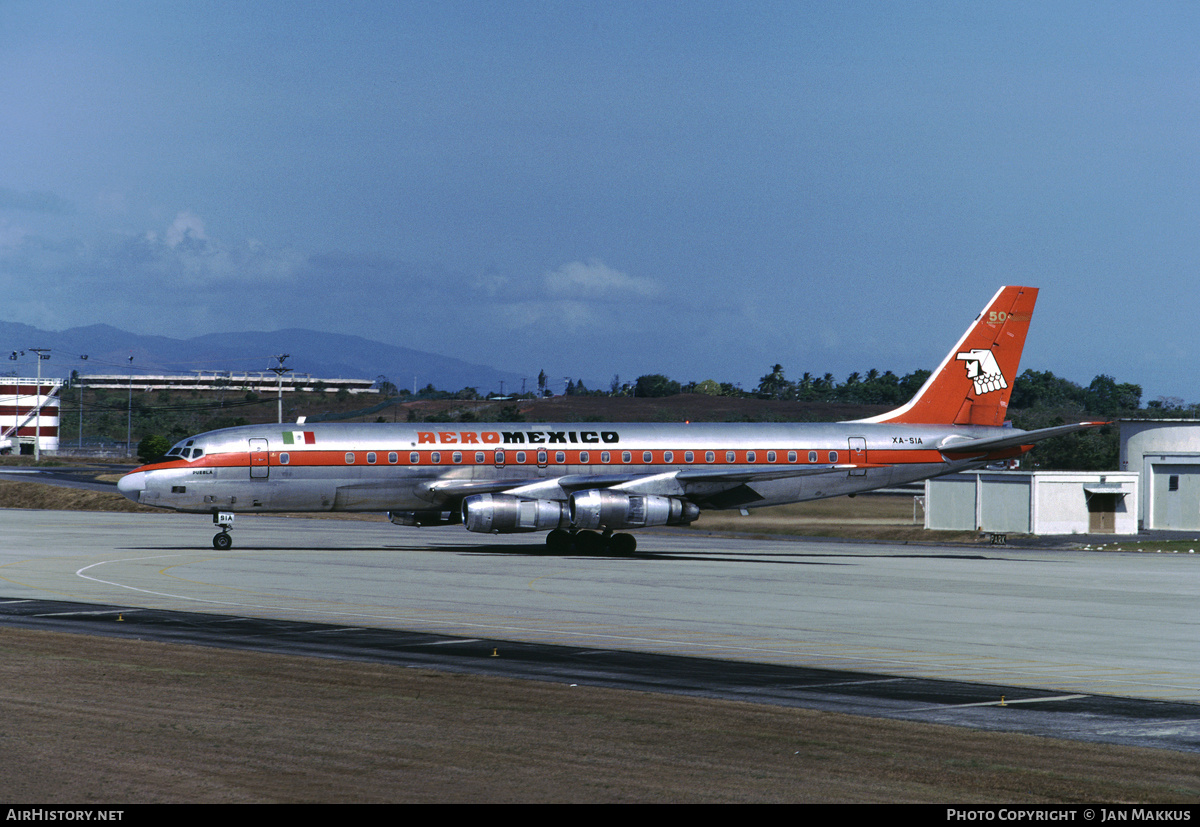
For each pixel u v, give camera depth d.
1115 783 37.97
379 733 43.16
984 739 43.81
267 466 131.38
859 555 144.12
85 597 86.31
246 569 110.00
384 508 137.50
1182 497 198.25
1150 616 83.06
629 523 131.75
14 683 51.97
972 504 187.38
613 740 42.59
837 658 62.50
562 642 66.69
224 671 55.81
